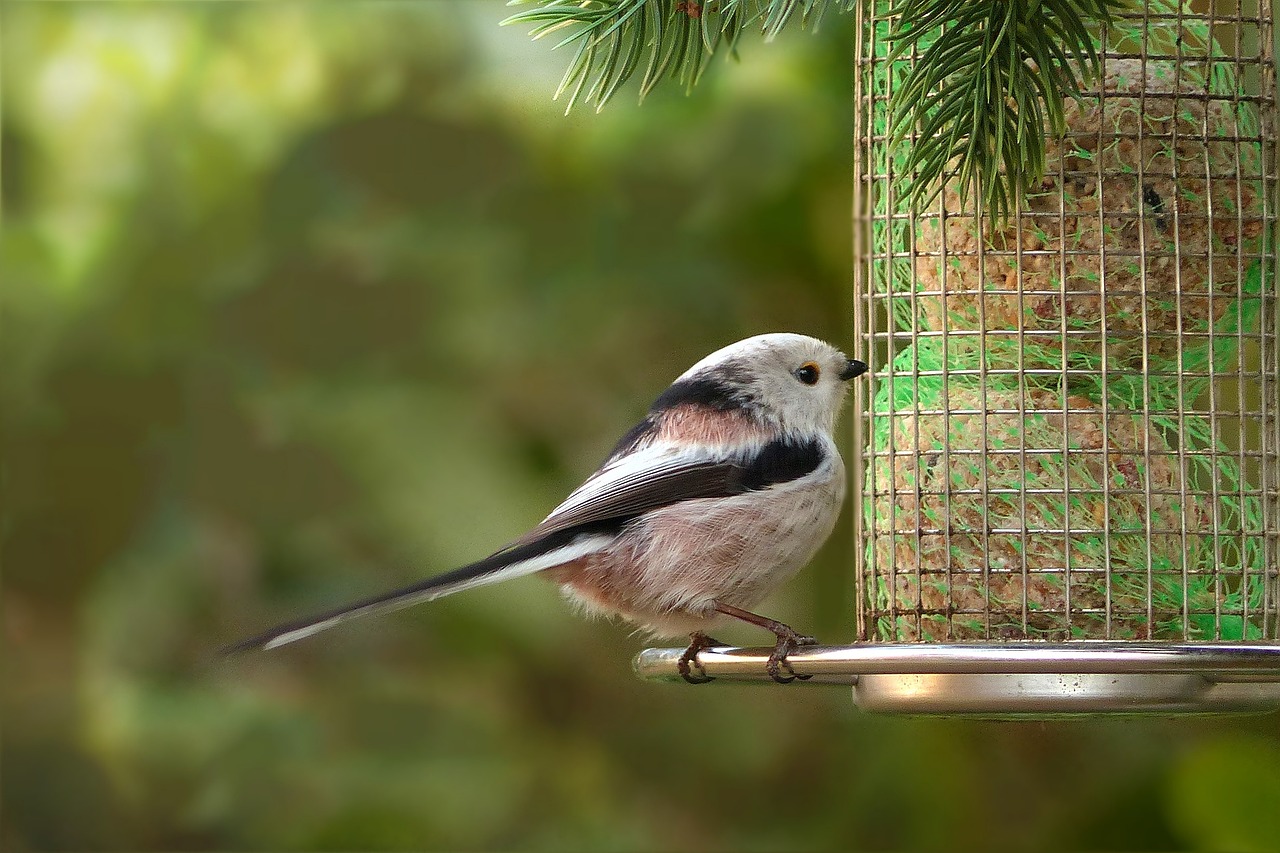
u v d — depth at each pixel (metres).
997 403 7.98
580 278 11.46
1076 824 10.63
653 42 7.30
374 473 11.63
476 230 11.75
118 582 11.75
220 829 11.43
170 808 11.50
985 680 7.14
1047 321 7.91
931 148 6.88
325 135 12.01
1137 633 7.79
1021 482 7.85
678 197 11.24
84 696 11.67
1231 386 8.41
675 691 11.56
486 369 11.65
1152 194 7.89
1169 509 7.84
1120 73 7.96
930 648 6.36
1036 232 7.95
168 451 11.93
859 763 11.14
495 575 8.14
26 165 12.27
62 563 11.88
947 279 8.10
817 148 10.91
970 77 6.76
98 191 12.24
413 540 11.70
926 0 6.90
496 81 11.95
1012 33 6.68
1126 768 10.62
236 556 11.77
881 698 7.39
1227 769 10.36
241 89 12.26
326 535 11.72
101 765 11.57
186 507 11.77
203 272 12.08
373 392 11.75
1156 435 7.93
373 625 11.62
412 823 11.29
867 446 9.29
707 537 8.23
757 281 11.16
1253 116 8.09
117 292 12.07
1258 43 8.12
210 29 12.27
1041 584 7.80
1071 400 7.95
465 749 11.39
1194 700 7.05
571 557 8.26
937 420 8.08
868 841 11.03
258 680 11.58
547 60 11.72
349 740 11.43
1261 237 8.05
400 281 11.75
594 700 11.63
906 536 8.10
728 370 8.69
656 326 11.37
